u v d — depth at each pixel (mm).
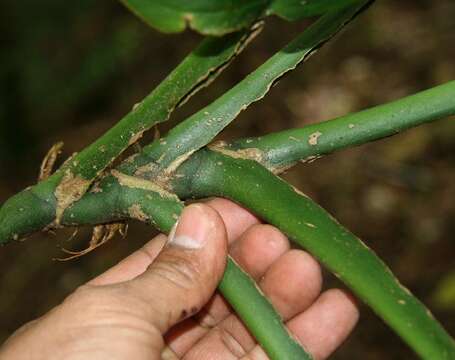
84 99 920
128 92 930
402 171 796
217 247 305
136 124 296
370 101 888
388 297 256
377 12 962
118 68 924
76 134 917
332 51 947
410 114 287
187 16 243
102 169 300
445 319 647
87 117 931
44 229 309
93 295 303
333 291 396
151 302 301
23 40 876
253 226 394
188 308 307
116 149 297
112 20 934
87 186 303
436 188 774
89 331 295
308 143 299
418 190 779
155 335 301
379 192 791
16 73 875
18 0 866
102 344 293
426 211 757
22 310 792
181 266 305
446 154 795
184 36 942
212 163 304
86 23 920
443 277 689
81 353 291
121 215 308
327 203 799
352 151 832
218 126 306
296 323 391
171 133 308
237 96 307
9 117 876
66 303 303
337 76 926
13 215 303
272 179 292
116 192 304
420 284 694
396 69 904
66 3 895
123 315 298
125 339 294
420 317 251
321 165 832
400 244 740
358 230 766
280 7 254
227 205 392
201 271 304
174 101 294
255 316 278
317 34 297
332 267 267
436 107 284
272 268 390
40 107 893
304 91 916
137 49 937
